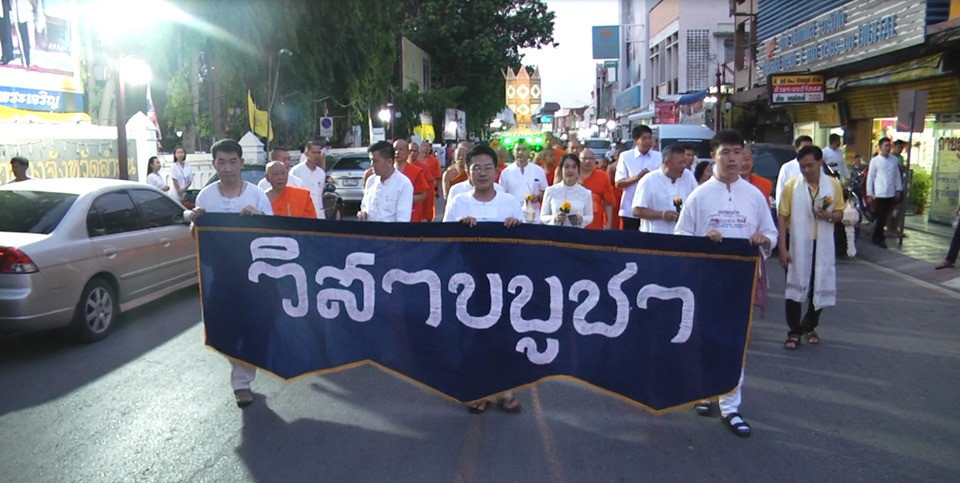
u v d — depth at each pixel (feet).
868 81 53.47
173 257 29.04
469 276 16.42
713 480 14.20
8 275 22.02
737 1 101.04
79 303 23.88
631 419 17.38
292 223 17.21
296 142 92.32
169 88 74.84
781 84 59.11
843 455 15.37
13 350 23.90
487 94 176.45
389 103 126.82
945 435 16.42
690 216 18.13
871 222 49.21
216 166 18.63
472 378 16.57
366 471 14.65
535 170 31.09
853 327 26.04
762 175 45.91
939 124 50.70
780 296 31.58
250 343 17.63
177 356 22.98
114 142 52.54
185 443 16.16
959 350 23.06
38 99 53.72
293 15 73.67
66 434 16.79
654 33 155.43
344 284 17.04
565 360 16.17
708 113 97.81
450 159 125.90
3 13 50.11
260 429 16.89
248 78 75.41
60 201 24.88
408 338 16.80
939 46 43.62
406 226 16.65
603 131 215.51
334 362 17.21
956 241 35.58
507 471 14.61
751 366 21.61
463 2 164.04
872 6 53.93
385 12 97.91
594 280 15.94
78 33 58.44
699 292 15.66
